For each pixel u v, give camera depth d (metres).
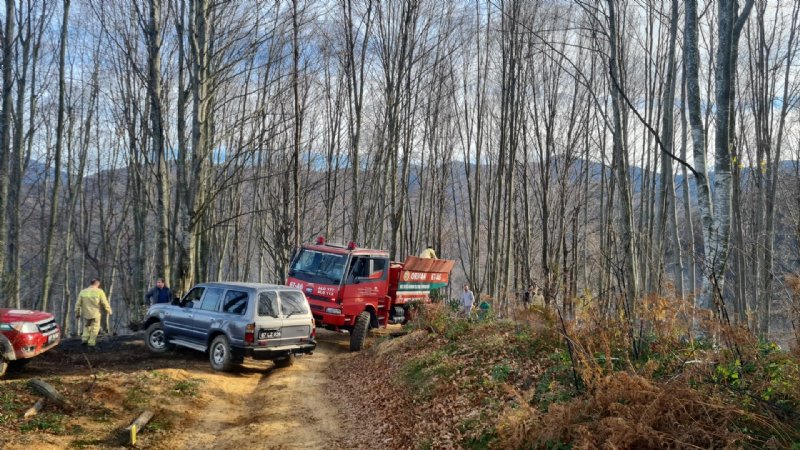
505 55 24.23
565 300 9.50
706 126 22.06
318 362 14.04
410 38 24.66
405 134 26.66
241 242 38.94
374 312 16.09
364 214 35.59
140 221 31.05
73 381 9.82
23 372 10.65
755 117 21.80
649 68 23.16
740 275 19.20
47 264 26.12
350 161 32.84
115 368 11.38
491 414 7.09
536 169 32.66
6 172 17.55
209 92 16.33
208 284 13.04
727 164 8.27
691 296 7.59
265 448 7.54
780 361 5.94
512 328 11.26
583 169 31.06
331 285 15.02
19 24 22.17
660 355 7.27
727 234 8.13
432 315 13.50
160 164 16.84
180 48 16.61
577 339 7.63
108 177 39.16
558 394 6.80
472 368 9.21
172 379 10.55
